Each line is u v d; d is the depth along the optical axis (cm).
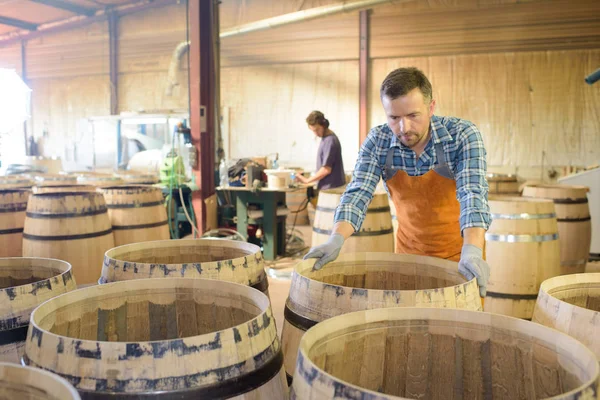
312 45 923
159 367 105
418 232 226
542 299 151
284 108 948
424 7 862
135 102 1042
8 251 372
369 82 902
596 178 612
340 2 888
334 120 921
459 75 854
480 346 120
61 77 1104
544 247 337
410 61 876
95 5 1020
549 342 110
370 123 905
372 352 121
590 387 86
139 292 148
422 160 209
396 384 123
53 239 316
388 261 190
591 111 802
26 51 1130
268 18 895
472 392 120
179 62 968
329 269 184
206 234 575
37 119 1130
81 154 1084
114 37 1042
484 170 196
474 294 150
